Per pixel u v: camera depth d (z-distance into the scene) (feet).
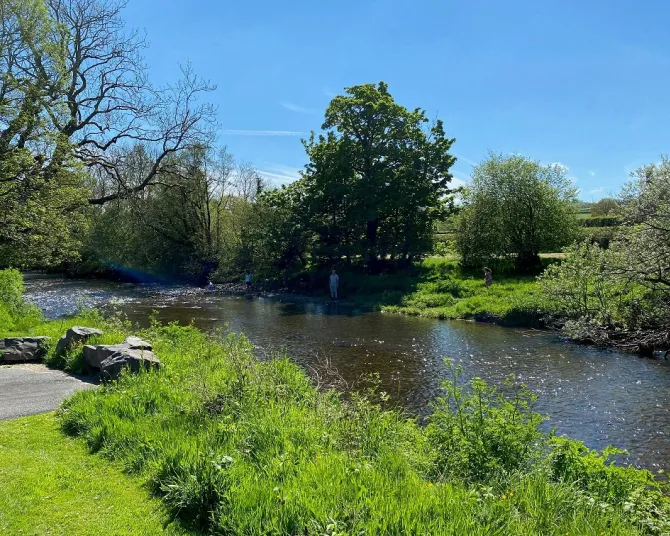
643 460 25.93
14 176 55.01
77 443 20.24
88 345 33.63
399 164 111.34
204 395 23.35
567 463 18.93
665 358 48.52
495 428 20.26
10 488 15.80
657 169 48.96
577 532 13.16
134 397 23.66
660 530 14.47
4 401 26.45
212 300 101.14
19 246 58.90
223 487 14.65
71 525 13.76
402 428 22.85
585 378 41.73
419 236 112.16
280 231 117.50
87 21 71.10
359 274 112.68
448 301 85.15
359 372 43.91
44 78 60.08
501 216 106.01
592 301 60.44
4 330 46.50
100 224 126.93
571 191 105.70
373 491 14.43
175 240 139.54
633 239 49.73
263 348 53.88
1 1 57.41
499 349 53.67
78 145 63.82
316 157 116.67
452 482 16.76
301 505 13.37
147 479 16.56
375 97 110.11
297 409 23.39
